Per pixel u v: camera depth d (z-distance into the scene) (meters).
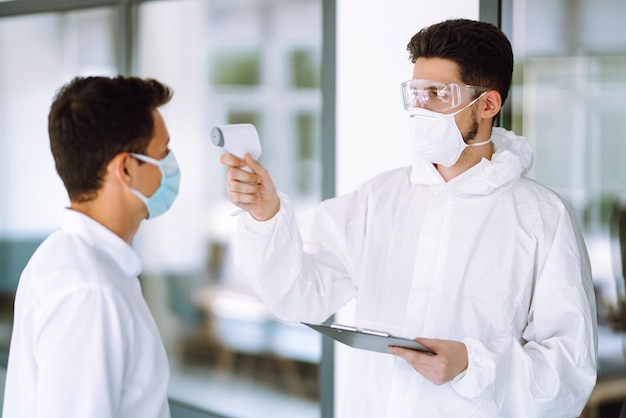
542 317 1.70
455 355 1.61
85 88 1.32
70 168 1.33
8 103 5.04
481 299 1.75
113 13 4.93
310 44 4.89
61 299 1.26
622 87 2.25
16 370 1.38
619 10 2.23
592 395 2.36
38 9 3.97
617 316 2.32
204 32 5.08
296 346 4.53
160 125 1.39
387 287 1.87
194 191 5.02
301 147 4.96
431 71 1.76
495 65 1.76
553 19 2.34
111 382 1.29
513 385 1.64
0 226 5.11
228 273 4.86
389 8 2.62
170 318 4.96
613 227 2.30
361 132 2.74
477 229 1.78
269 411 4.19
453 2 2.45
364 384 1.88
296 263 1.84
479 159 1.83
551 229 1.75
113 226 1.38
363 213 1.95
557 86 2.35
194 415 3.49
